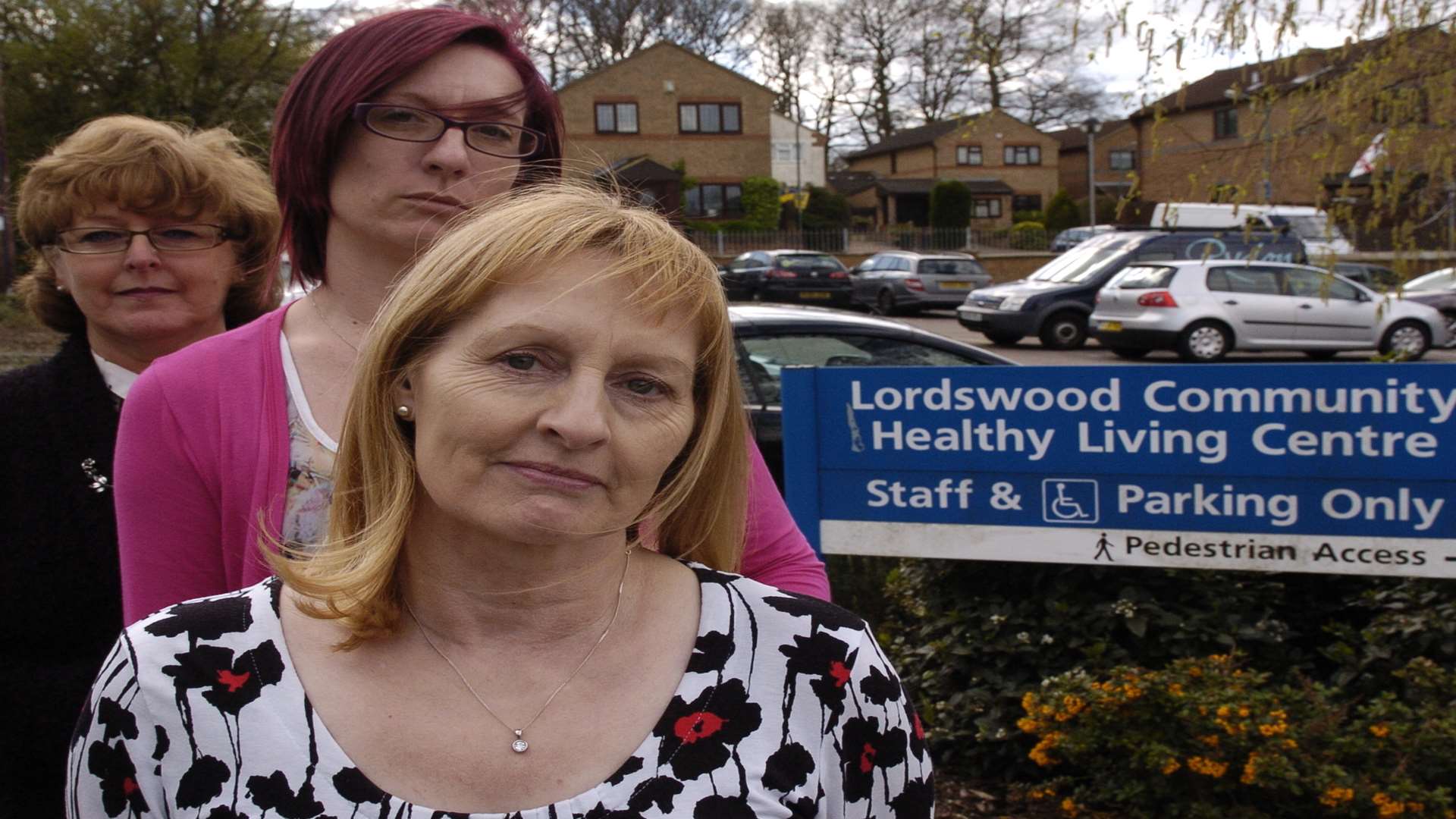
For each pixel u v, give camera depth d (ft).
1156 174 16.51
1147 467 11.14
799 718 3.76
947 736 12.02
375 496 3.80
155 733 3.63
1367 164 14.99
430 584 3.77
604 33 160.04
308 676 3.68
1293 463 10.76
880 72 166.81
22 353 28.43
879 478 11.87
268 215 6.99
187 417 4.76
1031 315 61.93
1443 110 14.49
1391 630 11.21
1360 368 10.50
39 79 63.16
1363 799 9.52
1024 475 11.48
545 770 3.57
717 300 3.88
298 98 5.15
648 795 3.55
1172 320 54.75
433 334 3.67
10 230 32.68
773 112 162.91
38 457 6.24
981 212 173.17
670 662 3.79
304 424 4.82
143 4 62.18
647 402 3.72
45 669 6.25
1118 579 12.24
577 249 3.60
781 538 5.11
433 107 5.01
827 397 11.93
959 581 12.93
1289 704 10.41
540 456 3.53
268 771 3.53
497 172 5.18
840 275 89.92
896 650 13.24
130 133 6.49
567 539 3.58
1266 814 9.90
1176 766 9.95
